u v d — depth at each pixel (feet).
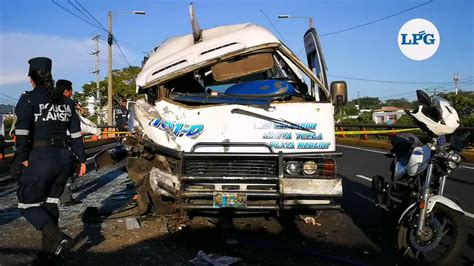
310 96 19.70
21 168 14.16
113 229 18.83
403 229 15.35
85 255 15.61
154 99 19.80
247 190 16.79
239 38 18.61
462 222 14.33
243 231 18.70
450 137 14.78
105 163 23.67
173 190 17.13
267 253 15.94
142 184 19.67
